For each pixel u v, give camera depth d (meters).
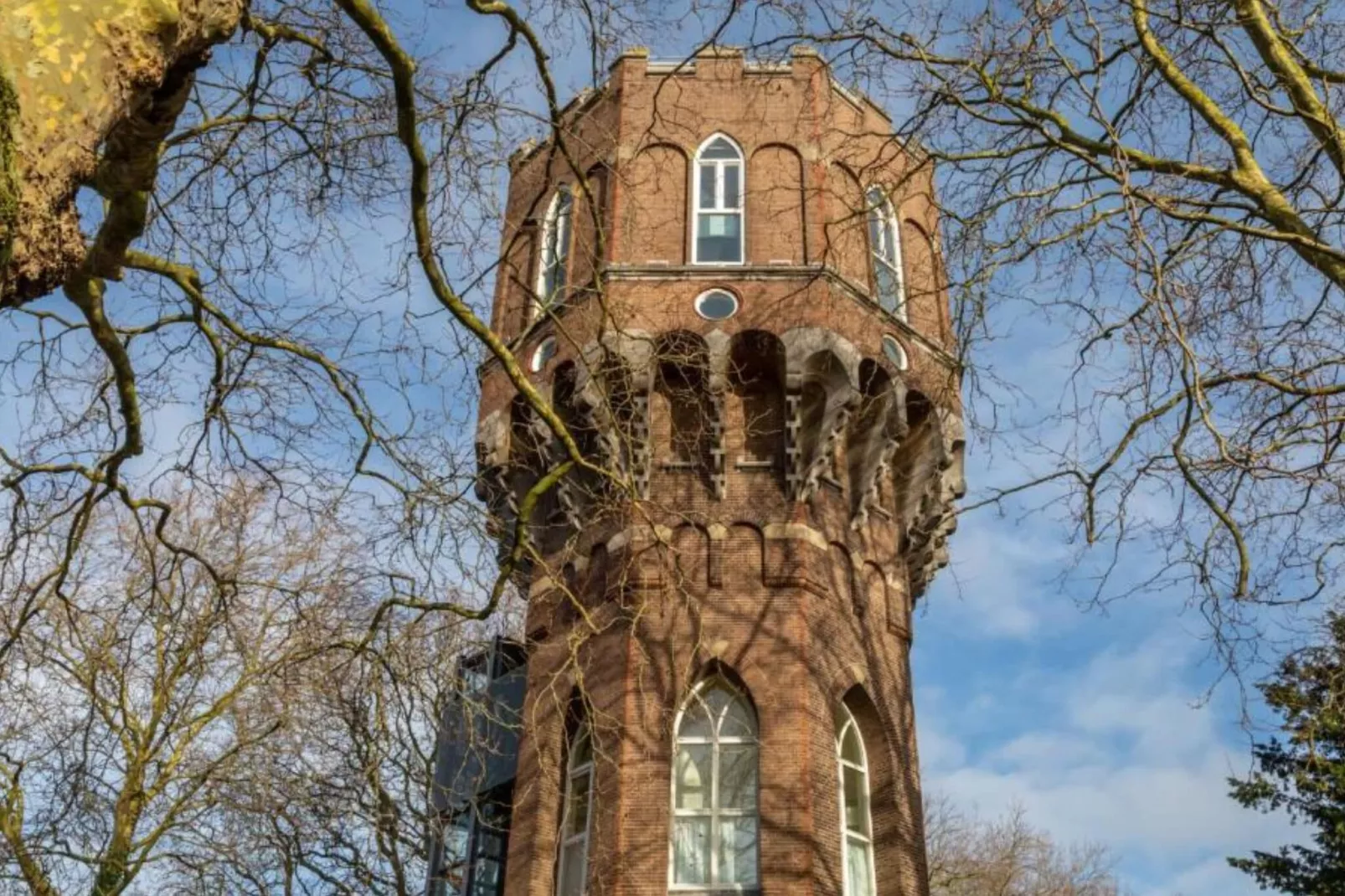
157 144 9.00
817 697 20.16
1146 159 12.45
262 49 11.58
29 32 5.08
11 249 4.78
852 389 21.81
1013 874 44.66
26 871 20.08
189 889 23.88
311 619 18.62
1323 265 11.43
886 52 13.30
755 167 24.73
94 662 20.28
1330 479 11.00
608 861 18.83
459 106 11.77
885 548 23.41
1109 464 12.11
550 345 23.38
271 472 13.62
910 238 26.34
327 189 12.39
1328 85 12.54
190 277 11.88
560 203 26.14
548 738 21.09
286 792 27.28
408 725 19.95
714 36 12.64
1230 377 11.30
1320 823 28.06
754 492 21.83
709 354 21.89
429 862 25.75
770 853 18.59
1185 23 11.60
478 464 22.84
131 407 12.20
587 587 22.09
